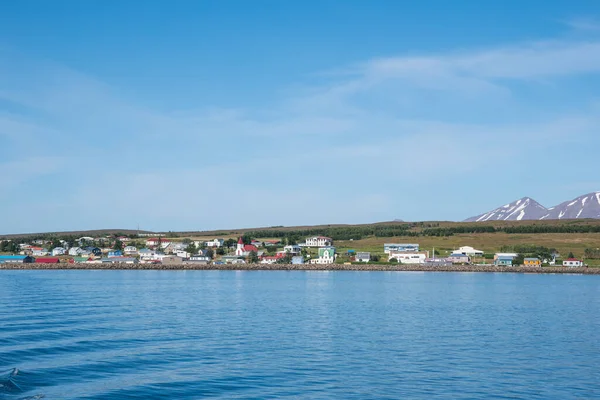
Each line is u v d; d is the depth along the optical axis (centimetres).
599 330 8094
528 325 8569
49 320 8306
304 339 7094
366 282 19438
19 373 5116
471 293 14875
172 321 8600
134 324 8156
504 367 5650
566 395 4719
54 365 5462
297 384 4953
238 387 4850
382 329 8012
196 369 5434
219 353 6159
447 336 7438
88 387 4794
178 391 4719
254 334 7444
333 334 7512
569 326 8494
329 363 5738
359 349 6462
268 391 4744
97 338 6906
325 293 14512
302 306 11138
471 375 5322
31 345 6322
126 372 5288
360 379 5138
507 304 11962
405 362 5822
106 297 12506
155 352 6156
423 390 4809
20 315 8812
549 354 6300
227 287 16575
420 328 8138
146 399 4500
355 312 10119
